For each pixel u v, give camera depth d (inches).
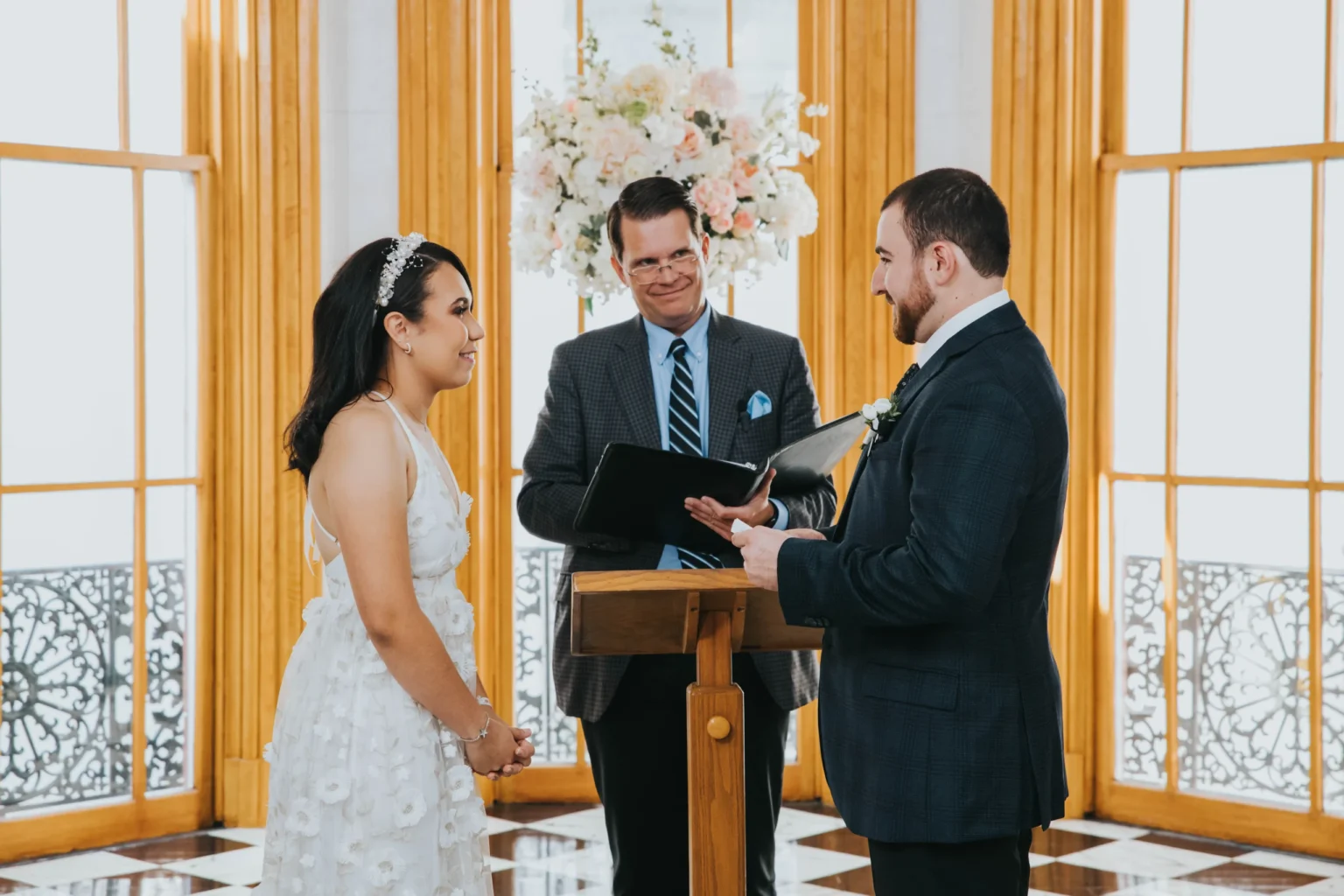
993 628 84.5
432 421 188.4
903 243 87.3
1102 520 185.6
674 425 122.4
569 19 191.5
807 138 128.6
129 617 180.1
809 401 125.2
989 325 85.3
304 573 182.4
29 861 169.2
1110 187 183.6
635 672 117.4
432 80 185.5
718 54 191.6
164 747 182.9
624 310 195.8
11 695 171.6
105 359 177.5
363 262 93.1
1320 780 170.4
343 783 89.6
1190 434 179.5
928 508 80.8
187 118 183.3
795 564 84.7
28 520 172.4
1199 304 178.4
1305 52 170.9
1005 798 83.4
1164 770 182.1
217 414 184.7
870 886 155.9
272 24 179.0
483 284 189.8
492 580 193.3
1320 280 169.9
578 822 184.4
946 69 186.7
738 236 124.0
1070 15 180.1
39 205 172.2
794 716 194.1
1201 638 179.3
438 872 90.9
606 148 122.4
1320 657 170.6
